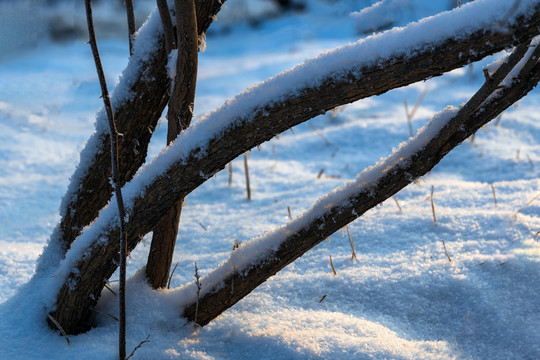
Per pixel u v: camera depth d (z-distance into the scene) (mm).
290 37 15969
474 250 4715
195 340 4246
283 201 5996
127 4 4250
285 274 4770
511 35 3740
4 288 4684
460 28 3775
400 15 4070
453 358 4184
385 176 4066
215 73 12555
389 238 4957
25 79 10391
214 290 4254
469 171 6707
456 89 10148
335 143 8133
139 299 4309
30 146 7812
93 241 4156
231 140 4004
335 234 5066
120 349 4039
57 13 13320
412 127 8242
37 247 5191
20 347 4164
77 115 8969
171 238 4316
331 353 4152
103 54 13391
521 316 4355
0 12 11508
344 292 4586
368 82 3863
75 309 4230
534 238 4707
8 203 6109
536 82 3922
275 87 3949
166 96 4289
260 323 4344
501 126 7977
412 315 4465
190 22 4059
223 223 5500
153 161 4105
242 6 18297
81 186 4336
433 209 4969
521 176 6246
